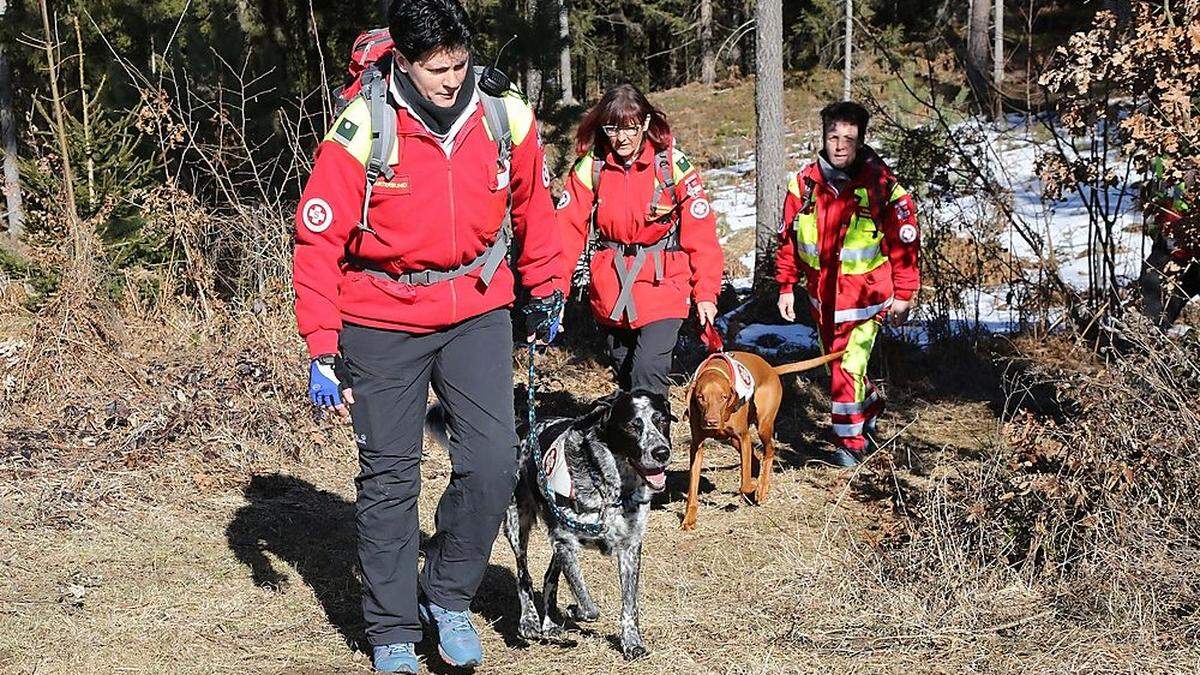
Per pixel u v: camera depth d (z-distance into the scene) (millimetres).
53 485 5379
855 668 3840
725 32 32812
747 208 18375
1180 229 5133
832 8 25984
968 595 4277
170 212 8336
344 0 11180
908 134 8883
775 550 5012
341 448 6285
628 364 5461
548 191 3660
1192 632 3854
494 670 3891
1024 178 14398
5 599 4250
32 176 9164
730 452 6551
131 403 6234
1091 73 5488
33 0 12469
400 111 3252
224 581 4547
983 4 22172
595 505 3830
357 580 4605
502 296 3541
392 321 3426
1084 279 10305
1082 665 3715
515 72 11922
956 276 9008
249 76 10039
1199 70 4930
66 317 6789
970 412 7195
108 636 4012
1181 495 4359
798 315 9609
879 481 5793
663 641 4098
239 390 6348
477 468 3508
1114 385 4598
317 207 3258
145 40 11156
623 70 34594
